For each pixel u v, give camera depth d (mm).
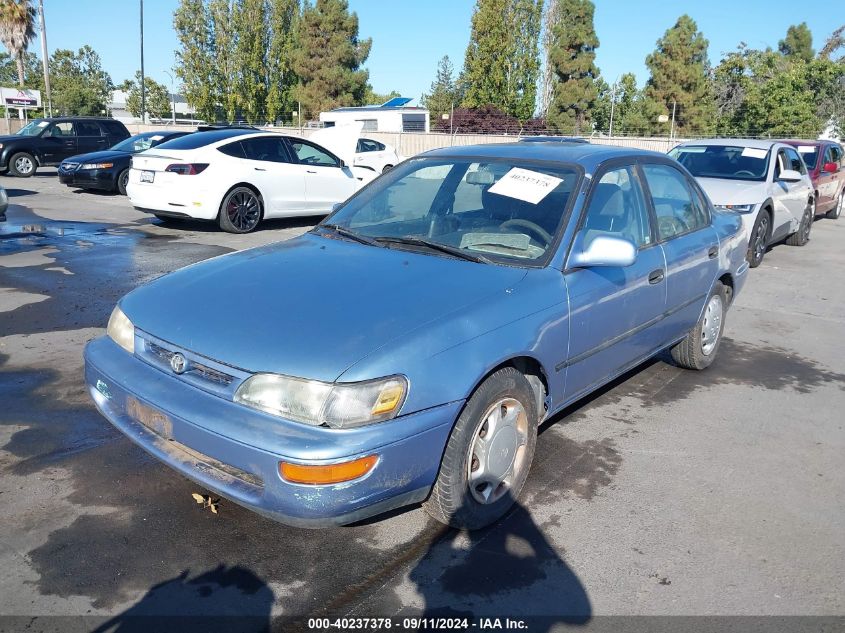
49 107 35906
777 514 3471
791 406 4879
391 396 2678
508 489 3311
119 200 14555
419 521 3316
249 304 3076
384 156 17875
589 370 3846
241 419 2703
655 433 4363
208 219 10430
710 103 46719
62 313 6324
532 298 3309
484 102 44219
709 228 5176
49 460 3738
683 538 3240
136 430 3111
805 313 7398
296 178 11281
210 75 48875
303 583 2854
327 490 2568
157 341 3059
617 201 4125
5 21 43906
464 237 3791
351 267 3432
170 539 3104
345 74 49781
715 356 5648
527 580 2912
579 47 44406
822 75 35000
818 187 13664
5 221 11219
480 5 43344
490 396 3062
